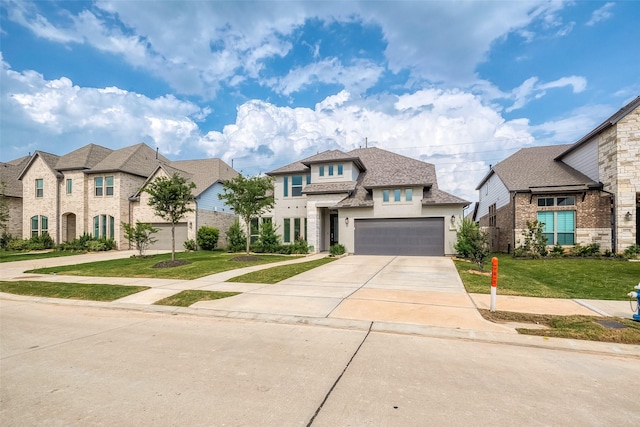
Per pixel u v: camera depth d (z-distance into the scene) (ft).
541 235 57.06
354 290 30.53
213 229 81.51
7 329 21.18
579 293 28.78
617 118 52.80
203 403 11.40
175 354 16.24
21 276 43.24
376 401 11.46
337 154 73.00
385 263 50.47
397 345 17.30
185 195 52.80
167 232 83.97
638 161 52.13
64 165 89.45
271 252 70.18
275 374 13.75
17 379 13.56
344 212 68.13
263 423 10.13
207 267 46.52
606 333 18.03
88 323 22.56
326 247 76.33
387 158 82.12
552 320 20.80
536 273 40.37
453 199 62.54
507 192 67.62
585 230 57.36
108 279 39.37
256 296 28.63
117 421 10.32
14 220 95.71
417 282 34.37
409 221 64.59
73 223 92.38
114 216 84.43
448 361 15.08
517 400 11.54
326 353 16.17
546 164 69.56
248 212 59.06
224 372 13.98
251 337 18.90
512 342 17.54
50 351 16.89
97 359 15.69
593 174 59.47
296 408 11.03
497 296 27.71
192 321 22.71
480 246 42.50
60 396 12.04
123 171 84.84
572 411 10.84
